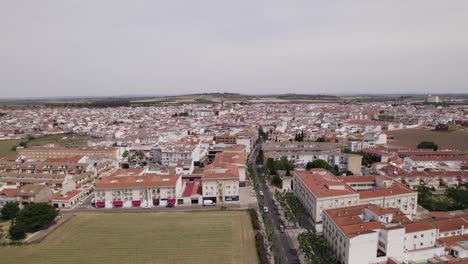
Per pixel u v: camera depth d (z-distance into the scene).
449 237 139.50
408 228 135.38
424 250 130.75
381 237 131.75
